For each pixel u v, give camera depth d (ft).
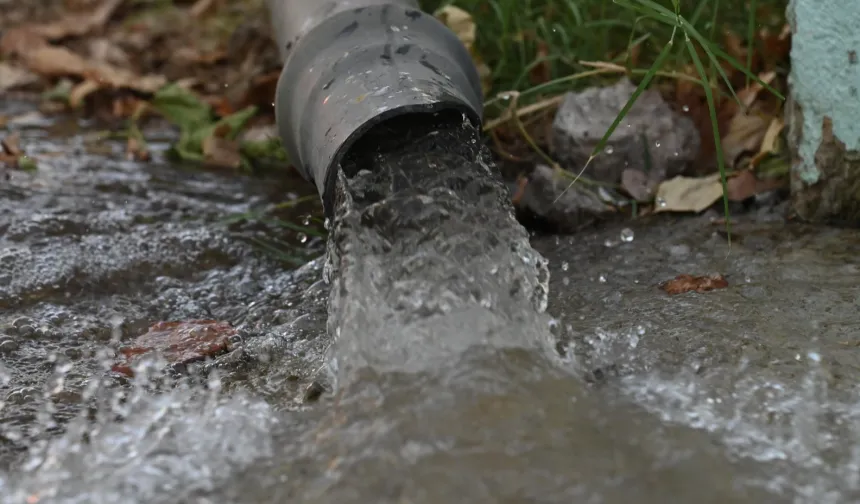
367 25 6.83
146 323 6.70
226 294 6.85
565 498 5.83
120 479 5.99
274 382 6.33
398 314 6.26
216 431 6.12
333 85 6.73
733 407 6.09
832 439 5.99
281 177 7.74
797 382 6.18
